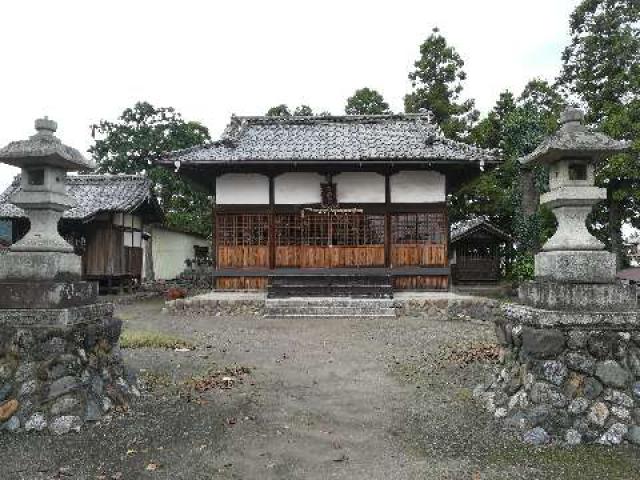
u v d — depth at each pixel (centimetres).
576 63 2572
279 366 862
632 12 2336
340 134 1955
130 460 469
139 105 3772
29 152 582
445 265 1698
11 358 562
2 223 2122
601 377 520
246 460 473
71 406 547
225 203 1738
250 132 1984
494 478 431
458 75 3133
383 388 722
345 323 1355
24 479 430
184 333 1203
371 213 1717
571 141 563
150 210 2509
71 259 629
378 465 462
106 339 632
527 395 541
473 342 1038
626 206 2428
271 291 1605
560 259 560
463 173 1788
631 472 438
